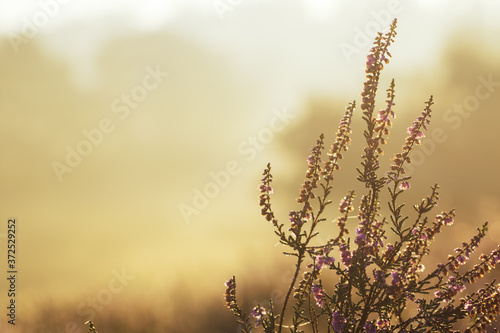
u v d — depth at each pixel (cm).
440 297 366
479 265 359
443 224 359
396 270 356
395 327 355
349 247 356
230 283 392
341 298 352
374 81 360
